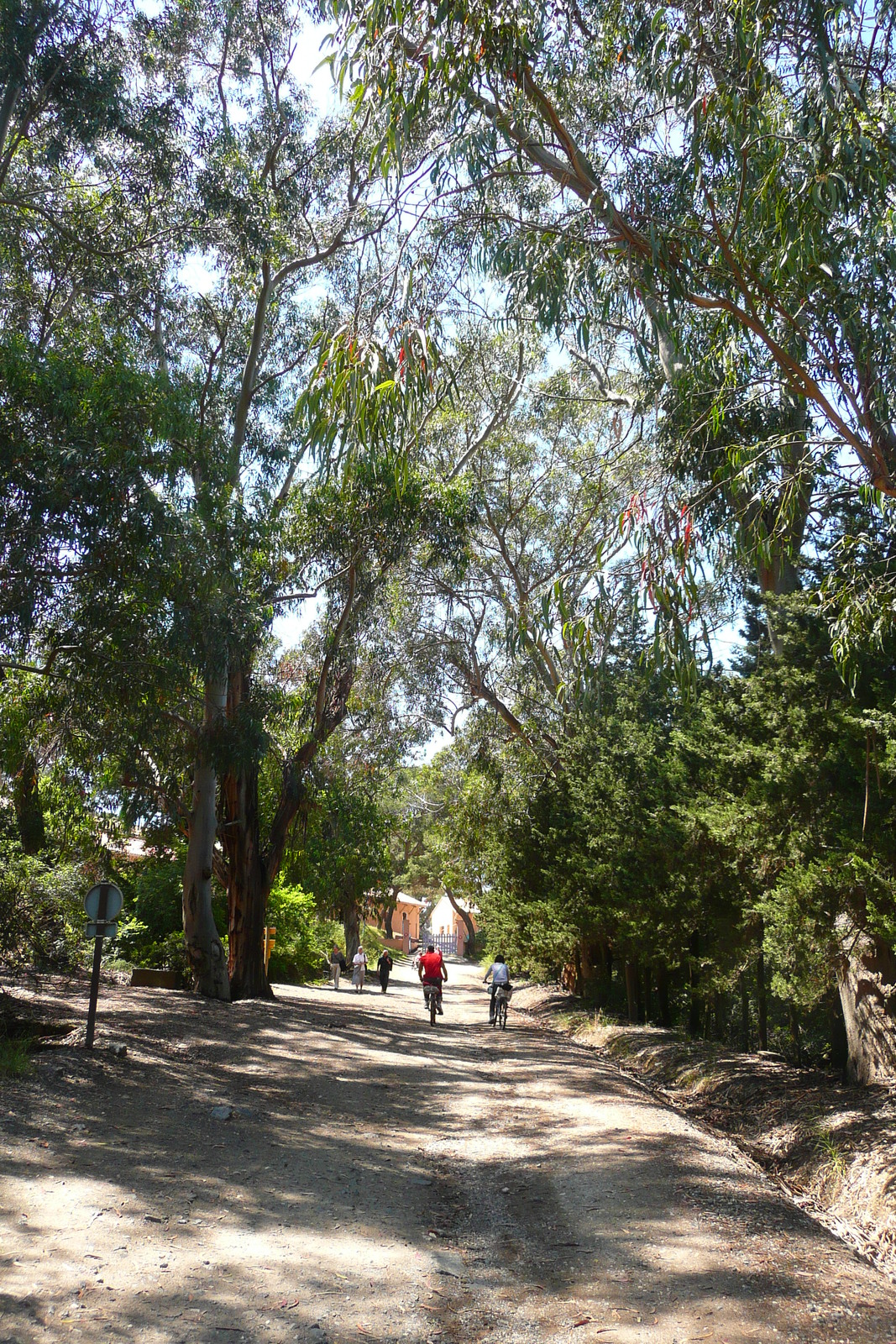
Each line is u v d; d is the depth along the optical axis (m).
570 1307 5.47
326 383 8.59
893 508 9.50
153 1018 15.24
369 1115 11.10
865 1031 12.73
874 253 8.77
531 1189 8.16
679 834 16.20
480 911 34.06
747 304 9.21
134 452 11.66
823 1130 11.27
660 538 9.23
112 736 13.61
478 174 9.62
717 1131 12.84
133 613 11.93
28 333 17.03
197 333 22.09
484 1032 22.70
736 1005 21.64
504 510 27.05
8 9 13.69
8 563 10.70
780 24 8.30
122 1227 6.03
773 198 8.45
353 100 8.75
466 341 22.53
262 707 18.83
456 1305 5.56
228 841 22.48
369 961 58.31
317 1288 5.55
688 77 8.53
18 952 14.05
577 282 9.69
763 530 10.23
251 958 22.27
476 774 31.17
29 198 16.38
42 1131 7.88
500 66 8.52
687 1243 6.46
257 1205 6.96
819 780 11.34
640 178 9.09
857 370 9.16
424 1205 7.65
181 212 17.22
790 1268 6.03
